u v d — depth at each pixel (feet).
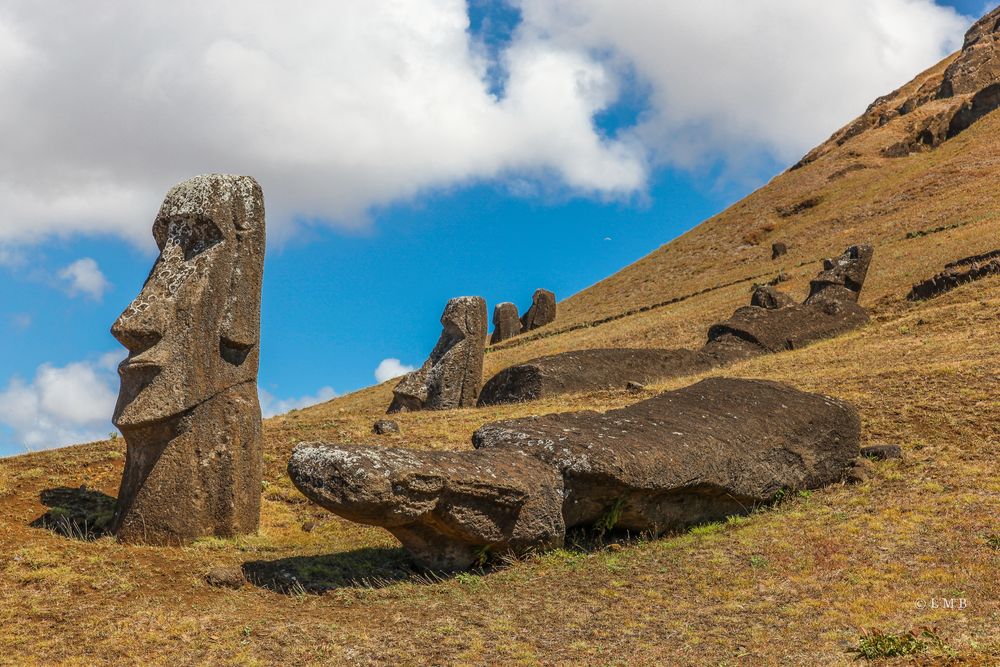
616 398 72.28
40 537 37.60
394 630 28.76
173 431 38.65
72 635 27.94
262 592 32.99
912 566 33.47
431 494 32.60
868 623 28.22
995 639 25.52
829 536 37.47
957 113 265.34
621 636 28.30
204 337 39.29
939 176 216.74
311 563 35.50
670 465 38.68
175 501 38.17
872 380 63.46
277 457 52.65
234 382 40.16
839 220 216.33
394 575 34.71
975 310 90.68
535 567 35.27
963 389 57.62
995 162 213.87
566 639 28.12
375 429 59.16
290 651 26.94
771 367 81.30
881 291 118.62
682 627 28.89
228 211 40.42
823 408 46.68
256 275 41.01
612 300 214.48
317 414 100.94
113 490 45.16
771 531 38.96
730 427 43.42
